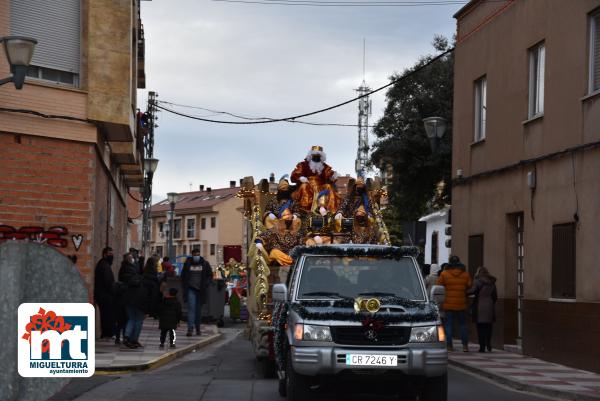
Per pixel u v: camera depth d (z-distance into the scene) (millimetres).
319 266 11422
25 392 3725
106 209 22766
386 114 34562
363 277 11344
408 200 34594
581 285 16375
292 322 10422
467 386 13789
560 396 12703
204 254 99562
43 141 17641
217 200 99438
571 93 17344
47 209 17672
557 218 17656
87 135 18234
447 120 33188
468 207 23219
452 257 20031
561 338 17016
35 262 3789
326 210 16203
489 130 21969
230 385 12898
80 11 18484
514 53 20469
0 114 17031
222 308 29312
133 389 12266
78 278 3816
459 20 24516
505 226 20578
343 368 9953
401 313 10289
